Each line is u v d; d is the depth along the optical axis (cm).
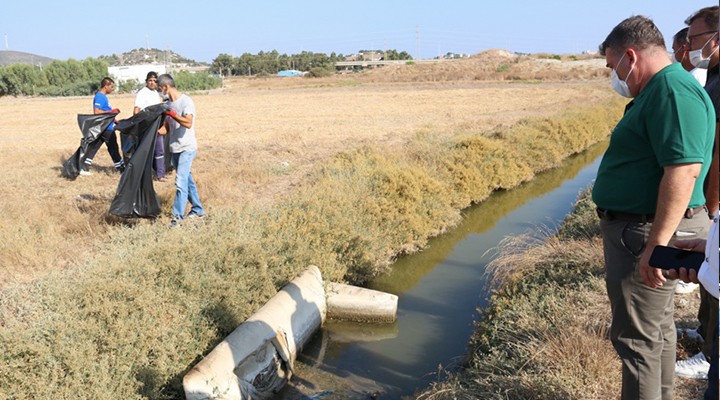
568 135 1705
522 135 1481
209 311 537
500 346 498
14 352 416
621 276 288
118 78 7862
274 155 1452
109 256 612
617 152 287
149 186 779
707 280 223
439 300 702
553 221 1020
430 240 933
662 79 262
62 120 2823
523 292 602
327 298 646
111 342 454
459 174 1114
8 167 1280
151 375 456
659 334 290
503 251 764
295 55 14162
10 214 819
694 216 284
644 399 291
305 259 666
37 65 8275
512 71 7700
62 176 1156
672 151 251
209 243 627
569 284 575
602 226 299
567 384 396
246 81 9094
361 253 746
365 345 597
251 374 483
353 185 907
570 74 6581
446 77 7162
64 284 541
